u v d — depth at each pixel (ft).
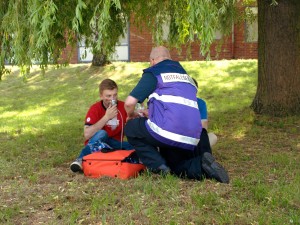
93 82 51.24
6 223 14.89
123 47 63.62
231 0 24.59
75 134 31.89
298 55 32.63
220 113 36.42
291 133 29.30
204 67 52.03
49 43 21.77
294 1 32.04
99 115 20.63
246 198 16.25
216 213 14.97
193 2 17.84
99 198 16.35
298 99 32.81
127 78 51.39
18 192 17.67
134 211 15.24
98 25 18.66
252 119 32.50
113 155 18.95
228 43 60.49
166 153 18.79
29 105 45.91
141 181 17.79
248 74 48.88
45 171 20.93
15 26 19.86
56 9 18.83
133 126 18.35
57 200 16.56
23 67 20.83
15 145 28.25
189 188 17.06
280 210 15.31
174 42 27.09
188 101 17.94
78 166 19.83
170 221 14.33
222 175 17.83
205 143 18.90
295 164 21.49
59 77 53.83
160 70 18.22
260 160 22.58
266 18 32.78
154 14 27.04
